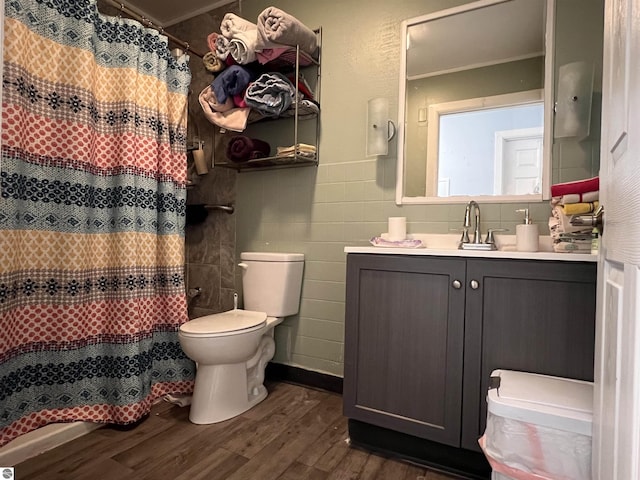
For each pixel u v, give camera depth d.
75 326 1.67
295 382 2.25
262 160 2.14
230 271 2.51
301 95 2.10
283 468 1.41
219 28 2.60
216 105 2.14
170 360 2.01
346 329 1.58
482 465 1.35
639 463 0.46
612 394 0.63
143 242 1.84
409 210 1.95
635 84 0.51
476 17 1.85
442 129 1.90
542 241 1.66
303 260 2.23
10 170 1.43
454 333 1.36
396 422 1.46
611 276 0.69
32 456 1.44
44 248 1.59
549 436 0.95
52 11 1.58
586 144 1.61
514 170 1.74
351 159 2.11
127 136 1.78
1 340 1.42
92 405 1.70
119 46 1.81
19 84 1.46
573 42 1.65
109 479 1.31
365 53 2.08
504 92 1.78
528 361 1.25
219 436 1.62
